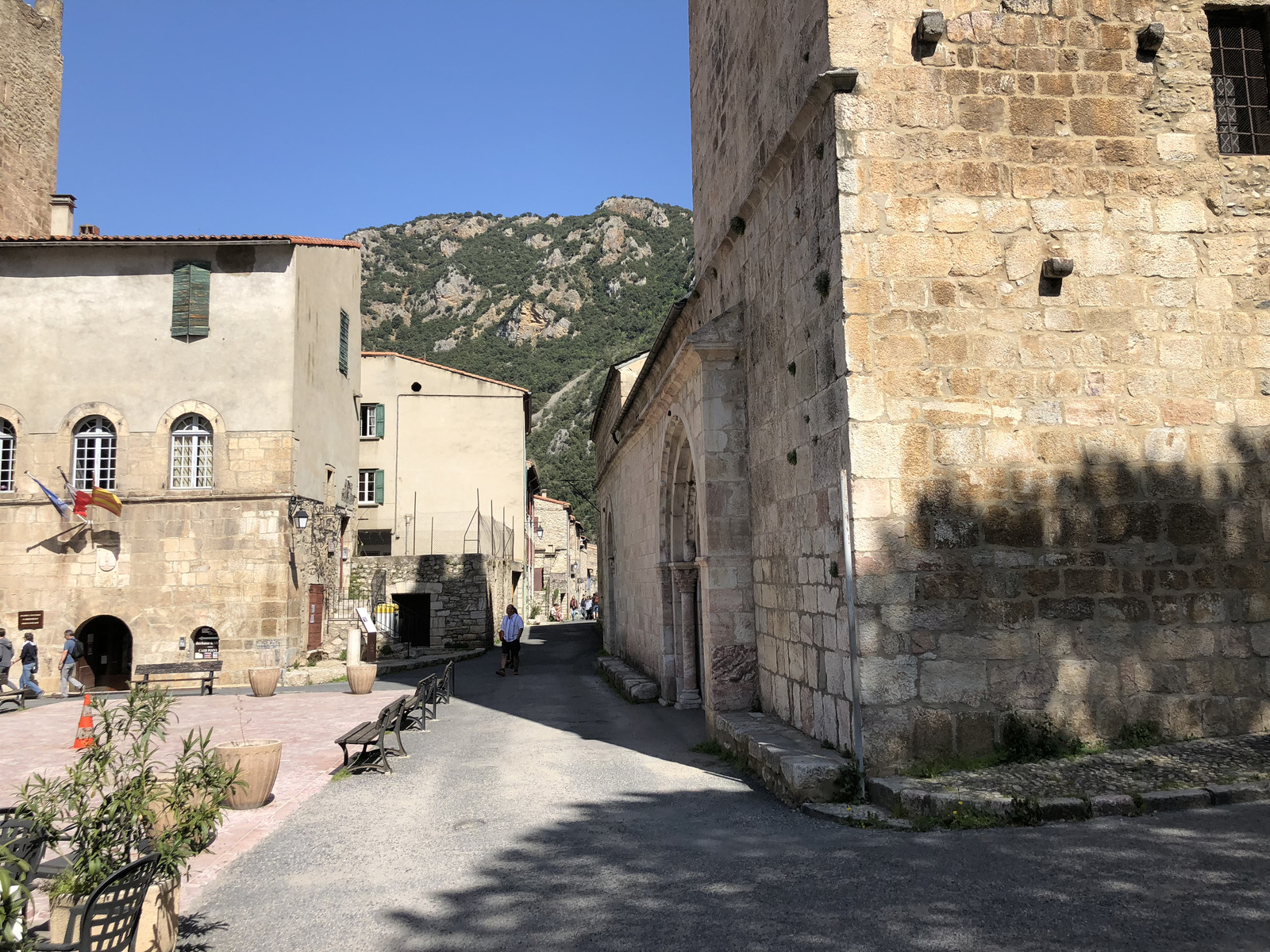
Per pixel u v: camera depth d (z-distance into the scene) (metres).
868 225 8.06
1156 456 8.14
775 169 9.88
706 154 14.23
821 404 8.54
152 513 21.77
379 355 35.97
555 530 59.47
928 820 6.63
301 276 23.28
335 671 21.84
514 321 169.12
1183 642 7.97
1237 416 8.29
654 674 17.17
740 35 11.99
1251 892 4.90
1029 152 8.34
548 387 146.25
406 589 28.75
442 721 14.30
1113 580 7.95
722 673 10.95
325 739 12.76
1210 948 4.29
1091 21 8.56
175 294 22.53
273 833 7.50
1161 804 6.52
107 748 4.89
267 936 5.13
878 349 7.93
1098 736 7.76
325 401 25.55
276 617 21.55
